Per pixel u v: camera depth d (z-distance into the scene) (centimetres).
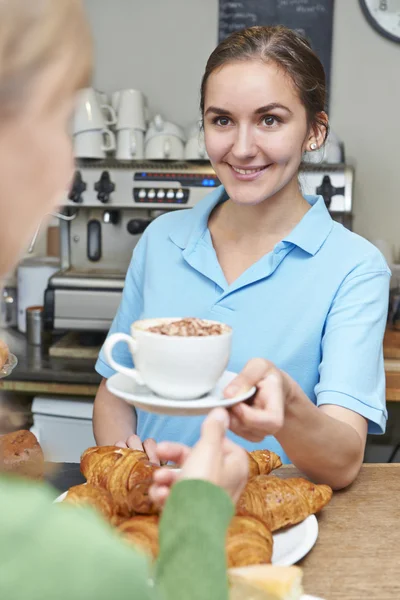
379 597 73
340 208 234
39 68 40
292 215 128
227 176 121
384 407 113
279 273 125
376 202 286
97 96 256
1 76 39
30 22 39
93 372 217
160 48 285
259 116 114
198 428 125
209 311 128
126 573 38
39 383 218
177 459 68
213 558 46
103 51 288
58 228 280
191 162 243
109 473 82
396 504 96
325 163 238
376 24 272
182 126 289
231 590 60
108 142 251
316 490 86
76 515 40
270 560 72
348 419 107
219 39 281
